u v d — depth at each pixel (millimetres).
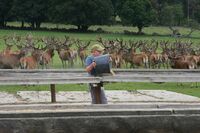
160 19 138375
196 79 13180
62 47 43906
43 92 22047
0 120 6680
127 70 14656
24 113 6875
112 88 24641
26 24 129875
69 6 113062
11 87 24234
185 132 7188
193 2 152500
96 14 114625
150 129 7098
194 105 8039
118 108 7750
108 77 12258
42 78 12836
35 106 7918
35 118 6789
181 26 138375
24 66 28828
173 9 138375
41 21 118500
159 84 27781
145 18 119875
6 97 20141
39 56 33688
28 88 23859
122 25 130000
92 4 113500
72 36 94688
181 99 20297
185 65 31547
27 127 6750
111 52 37531
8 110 7676
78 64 40875
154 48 47062
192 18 150000
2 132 6688
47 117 6887
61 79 12586
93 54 12695
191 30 122625
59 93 21672
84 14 113812
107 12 116500
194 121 7191
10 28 112562
